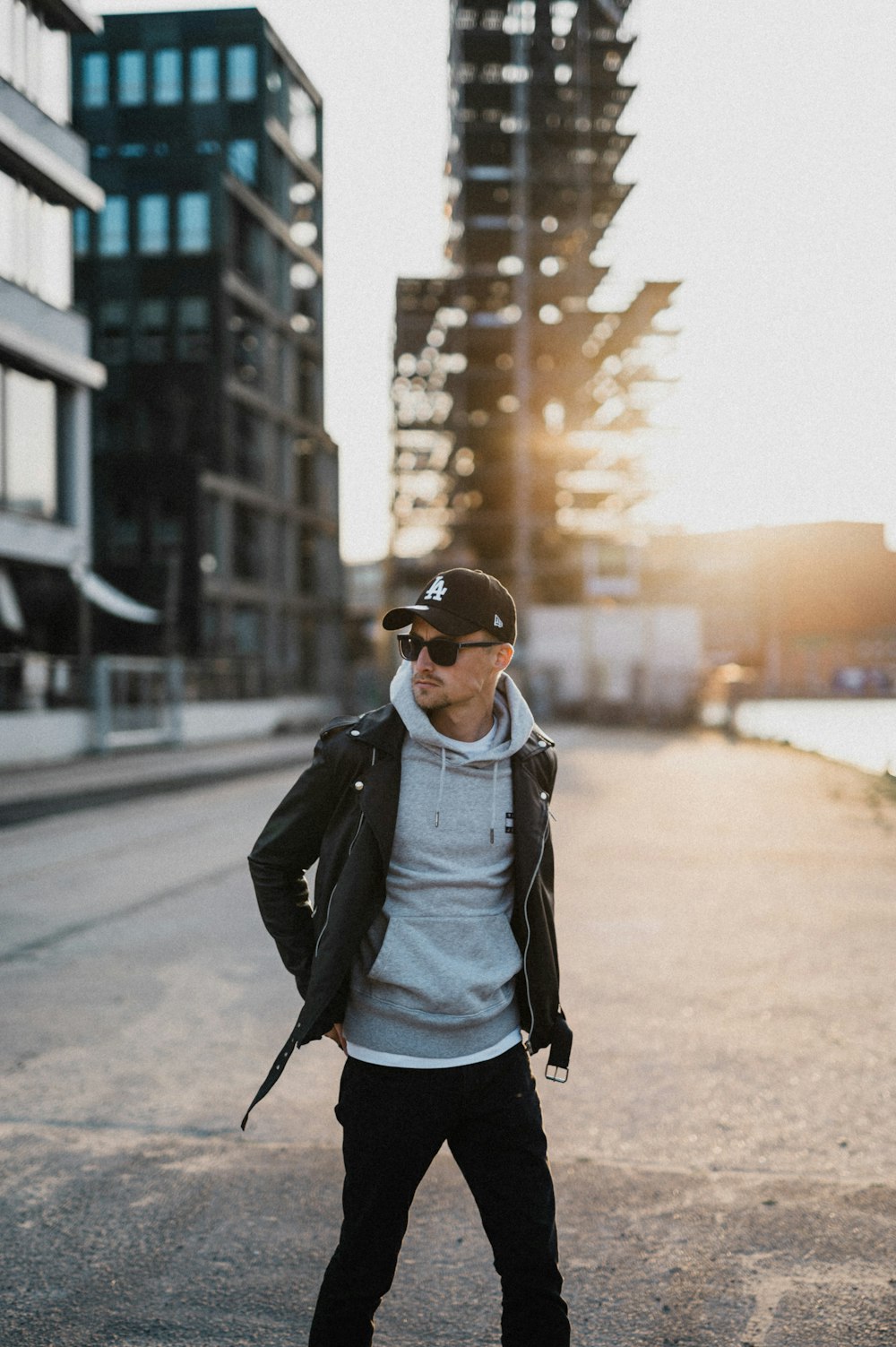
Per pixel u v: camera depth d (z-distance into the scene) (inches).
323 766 85.7
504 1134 84.3
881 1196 130.4
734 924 285.0
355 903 82.7
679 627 2252.7
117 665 1132.5
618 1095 164.6
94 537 1763.0
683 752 1014.4
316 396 2313.0
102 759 1029.2
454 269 2687.0
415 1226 125.6
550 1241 83.0
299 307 2274.9
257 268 2011.6
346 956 82.7
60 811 576.1
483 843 85.4
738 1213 126.6
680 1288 111.3
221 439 1835.6
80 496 1090.1
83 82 1963.6
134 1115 157.5
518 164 2536.9
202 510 1753.2
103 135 1963.6
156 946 264.5
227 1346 102.1
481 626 83.8
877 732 1370.6
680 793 620.1
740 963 244.7
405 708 84.0
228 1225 124.9
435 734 83.3
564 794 613.0
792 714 2134.6
